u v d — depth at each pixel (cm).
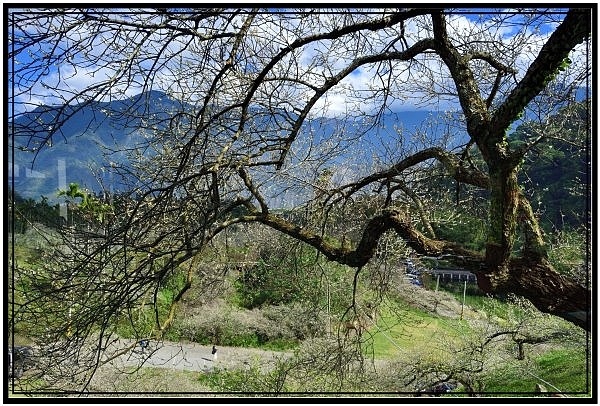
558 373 746
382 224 337
